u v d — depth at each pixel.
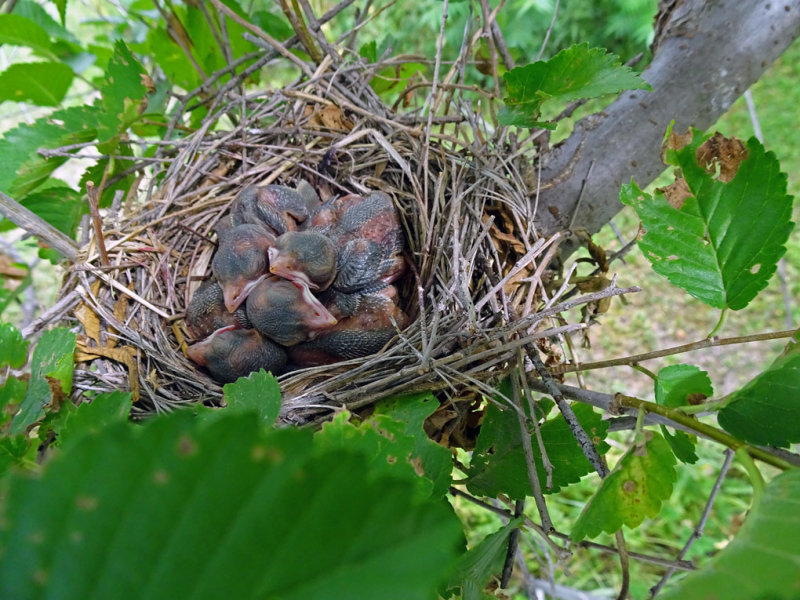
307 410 0.17
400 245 0.22
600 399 0.13
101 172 0.21
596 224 0.20
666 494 0.11
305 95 0.22
